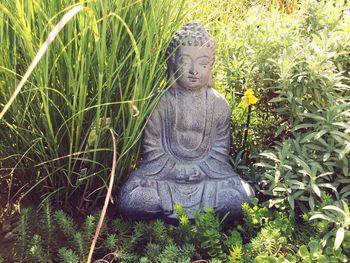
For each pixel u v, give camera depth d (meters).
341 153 2.11
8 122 2.11
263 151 2.41
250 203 2.19
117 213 2.28
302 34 2.72
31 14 1.86
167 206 2.15
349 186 2.15
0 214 2.27
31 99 1.94
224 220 2.22
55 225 2.16
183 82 2.13
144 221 2.17
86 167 2.19
